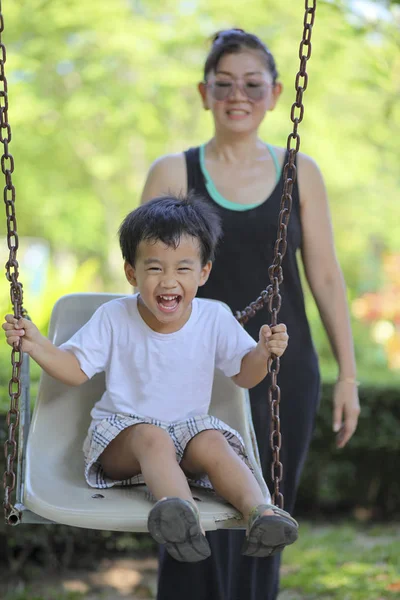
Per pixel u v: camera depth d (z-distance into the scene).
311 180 5.98
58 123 20.42
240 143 5.96
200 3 18.98
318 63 17.67
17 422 4.66
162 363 4.98
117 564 9.09
